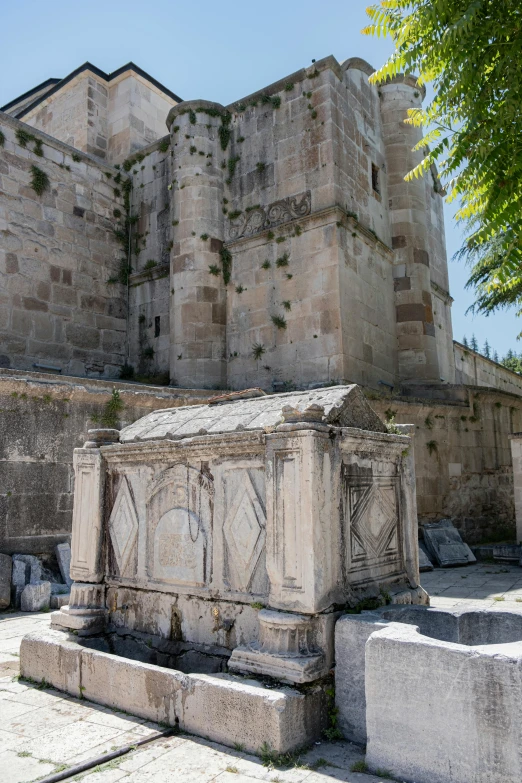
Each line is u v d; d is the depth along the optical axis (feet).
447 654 11.12
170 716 13.97
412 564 17.38
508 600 26.89
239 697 12.75
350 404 16.17
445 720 10.99
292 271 46.70
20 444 31.19
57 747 12.91
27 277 48.49
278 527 13.98
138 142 61.98
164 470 17.62
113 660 15.35
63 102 64.49
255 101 50.67
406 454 17.76
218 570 15.83
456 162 19.70
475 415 49.47
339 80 48.49
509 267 19.80
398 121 55.21
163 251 54.85
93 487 19.35
